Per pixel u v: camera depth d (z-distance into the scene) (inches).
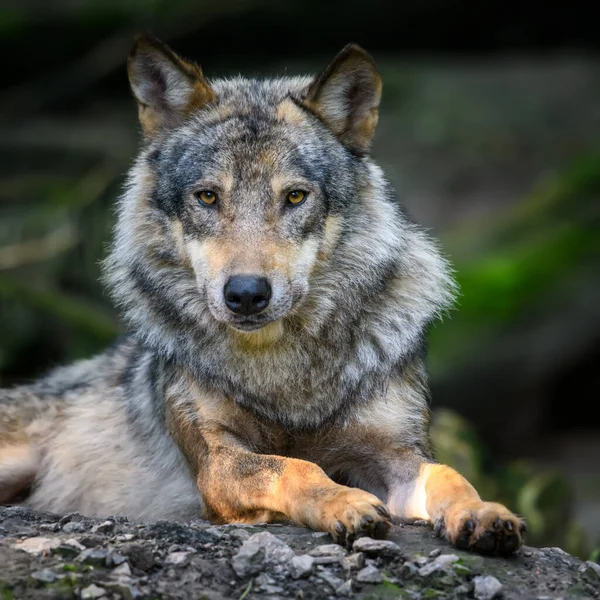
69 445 444.1
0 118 1269.7
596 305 969.5
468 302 977.5
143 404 416.8
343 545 295.6
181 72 378.9
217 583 269.0
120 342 473.4
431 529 325.1
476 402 956.0
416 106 1333.7
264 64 1322.6
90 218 908.0
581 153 1211.9
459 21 1362.0
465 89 1358.3
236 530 300.8
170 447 402.3
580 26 1395.2
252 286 330.3
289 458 333.7
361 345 367.9
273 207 349.1
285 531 307.3
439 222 1138.7
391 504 358.6
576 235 1018.7
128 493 418.9
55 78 1294.3
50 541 282.8
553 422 1050.7
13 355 857.5
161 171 373.4
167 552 282.4
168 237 368.2
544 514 625.0
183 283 366.9
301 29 1305.4
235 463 341.1
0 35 1253.7
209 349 366.0
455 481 326.3
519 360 952.3
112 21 1274.6
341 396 365.1
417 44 1398.9
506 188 1190.3
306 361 363.9
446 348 952.3
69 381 474.0
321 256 362.0
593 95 1346.0
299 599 264.4
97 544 282.4
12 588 251.4
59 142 1172.5
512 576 284.5
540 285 981.8
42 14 1257.4
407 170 1224.8
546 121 1298.0
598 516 779.4
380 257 371.2
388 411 367.2
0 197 1051.9
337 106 377.4
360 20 1326.3
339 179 368.2
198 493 397.1
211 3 1274.6
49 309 859.4
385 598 267.7
